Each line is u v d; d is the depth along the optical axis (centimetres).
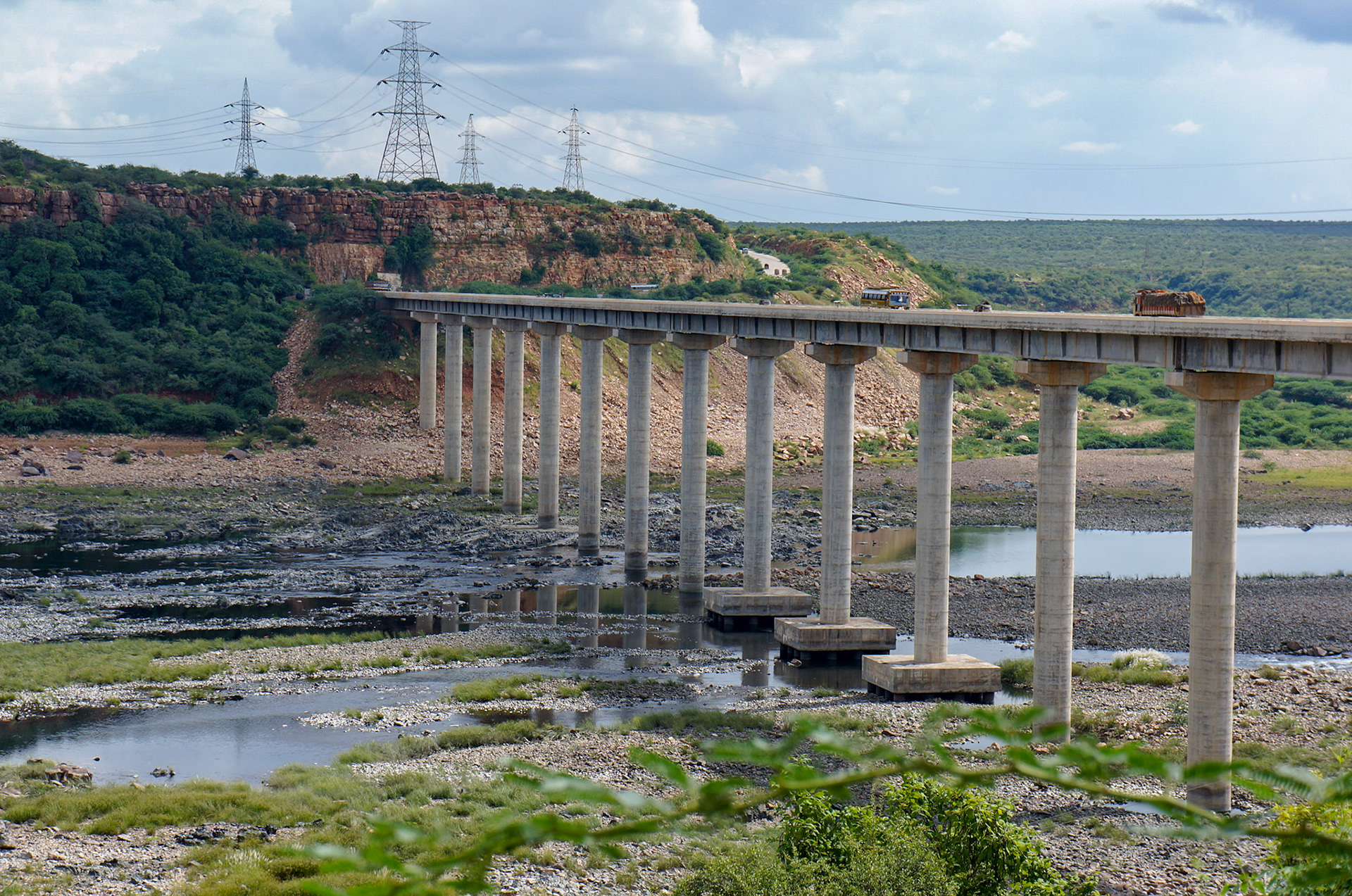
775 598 7519
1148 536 11075
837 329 6669
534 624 7469
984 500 12850
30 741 5009
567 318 10212
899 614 7694
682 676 6306
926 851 2923
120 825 3919
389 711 5506
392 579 8750
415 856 3491
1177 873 3603
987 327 5316
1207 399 4209
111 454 13262
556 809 4069
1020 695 5847
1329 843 564
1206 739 4194
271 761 4784
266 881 3366
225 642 6769
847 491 6788
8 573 8619
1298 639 7056
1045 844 3841
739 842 3709
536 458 14312
